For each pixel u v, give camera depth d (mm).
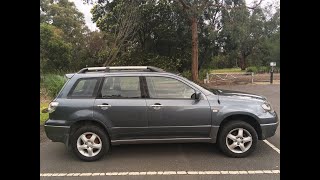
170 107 5930
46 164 5945
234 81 24625
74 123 5973
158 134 6000
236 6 21766
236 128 5984
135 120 5941
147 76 6121
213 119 5949
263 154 6184
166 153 6395
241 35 22812
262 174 5238
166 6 24391
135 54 24250
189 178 5133
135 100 5980
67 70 25047
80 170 5621
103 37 25953
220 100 6023
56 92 13891
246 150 5992
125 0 21016
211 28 25141
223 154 6238
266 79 25766
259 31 24234
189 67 26500
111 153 6484
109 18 24438
